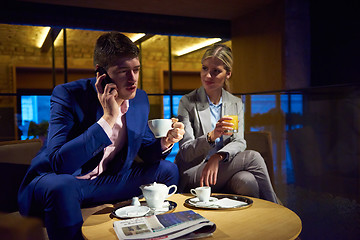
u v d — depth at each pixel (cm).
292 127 425
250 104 434
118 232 91
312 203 285
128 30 450
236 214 114
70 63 661
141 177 165
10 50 669
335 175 375
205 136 167
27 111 416
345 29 403
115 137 158
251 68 494
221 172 172
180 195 147
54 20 403
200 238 90
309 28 457
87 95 148
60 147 129
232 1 432
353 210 254
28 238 31
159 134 146
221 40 539
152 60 748
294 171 414
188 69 775
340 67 412
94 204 157
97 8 427
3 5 373
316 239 199
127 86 131
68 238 115
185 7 442
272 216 111
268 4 458
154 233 89
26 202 128
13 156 168
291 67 447
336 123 389
